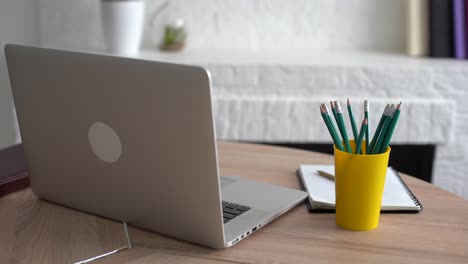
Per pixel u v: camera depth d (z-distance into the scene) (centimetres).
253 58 259
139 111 101
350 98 251
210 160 97
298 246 107
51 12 276
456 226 115
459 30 260
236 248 106
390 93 251
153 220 110
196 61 250
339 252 104
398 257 103
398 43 282
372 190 110
